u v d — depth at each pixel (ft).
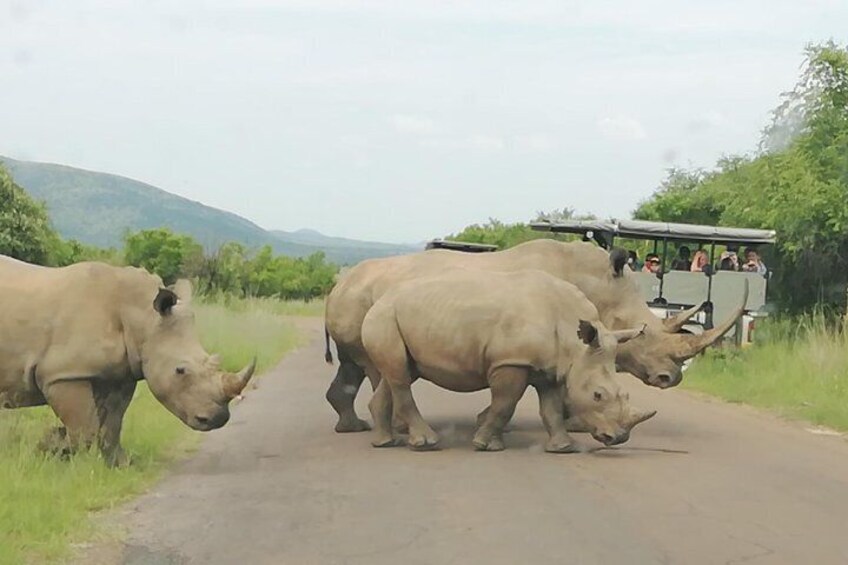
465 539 27.37
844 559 25.55
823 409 49.52
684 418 49.49
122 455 37.91
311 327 131.23
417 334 40.50
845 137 80.12
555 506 30.78
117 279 38.17
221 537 28.09
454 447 41.50
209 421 37.47
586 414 39.09
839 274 80.18
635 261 75.00
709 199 118.32
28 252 103.19
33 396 38.04
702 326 67.21
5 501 29.63
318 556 26.21
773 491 32.81
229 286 164.55
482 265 45.55
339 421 46.50
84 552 26.66
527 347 39.24
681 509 30.37
